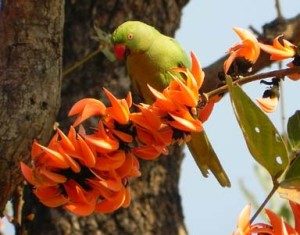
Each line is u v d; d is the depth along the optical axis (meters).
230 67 4.56
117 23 5.79
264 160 4.39
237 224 4.38
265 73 4.52
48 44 4.52
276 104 4.54
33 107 4.50
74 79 5.68
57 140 4.41
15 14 4.51
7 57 4.51
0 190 4.52
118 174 4.43
